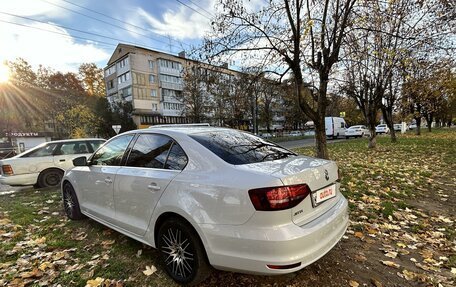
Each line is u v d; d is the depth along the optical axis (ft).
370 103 46.06
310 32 21.97
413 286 7.72
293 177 6.70
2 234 12.23
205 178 7.37
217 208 6.86
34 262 9.57
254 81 25.96
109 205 10.69
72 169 13.76
